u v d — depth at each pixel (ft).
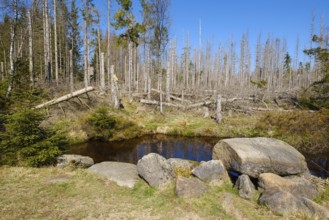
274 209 16.63
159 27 63.93
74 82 77.66
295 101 76.69
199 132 52.90
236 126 55.16
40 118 25.44
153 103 68.54
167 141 48.21
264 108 67.82
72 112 49.98
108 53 78.79
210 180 21.01
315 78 109.91
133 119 56.49
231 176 23.27
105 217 15.39
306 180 21.08
